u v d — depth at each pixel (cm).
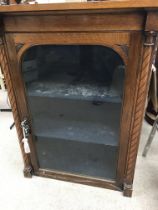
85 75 104
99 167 126
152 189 121
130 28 72
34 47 92
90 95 100
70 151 134
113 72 96
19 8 73
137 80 82
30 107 109
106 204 113
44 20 79
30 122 112
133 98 87
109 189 122
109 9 68
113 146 110
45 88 108
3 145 164
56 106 120
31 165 130
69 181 128
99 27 75
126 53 78
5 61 93
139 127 93
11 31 85
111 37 76
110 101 97
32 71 102
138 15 69
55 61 99
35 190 123
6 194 122
